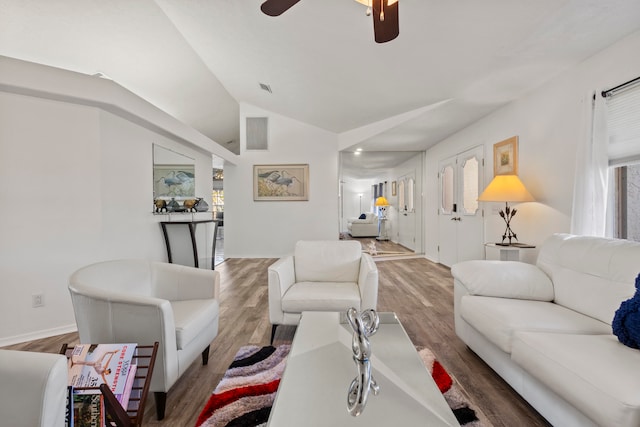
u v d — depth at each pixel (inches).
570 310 71.7
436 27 93.0
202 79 198.5
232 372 73.5
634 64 85.7
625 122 88.8
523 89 126.3
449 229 204.4
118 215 124.0
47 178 102.2
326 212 242.2
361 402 43.6
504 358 67.4
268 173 243.8
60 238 104.3
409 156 255.9
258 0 105.3
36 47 136.7
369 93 151.8
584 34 87.0
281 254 244.5
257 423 55.9
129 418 49.3
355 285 99.7
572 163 106.5
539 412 56.9
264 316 114.9
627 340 51.8
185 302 79.4
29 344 95.1
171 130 150.2
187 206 173.8
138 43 150.3
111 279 72.8
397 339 63.8
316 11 100.7
